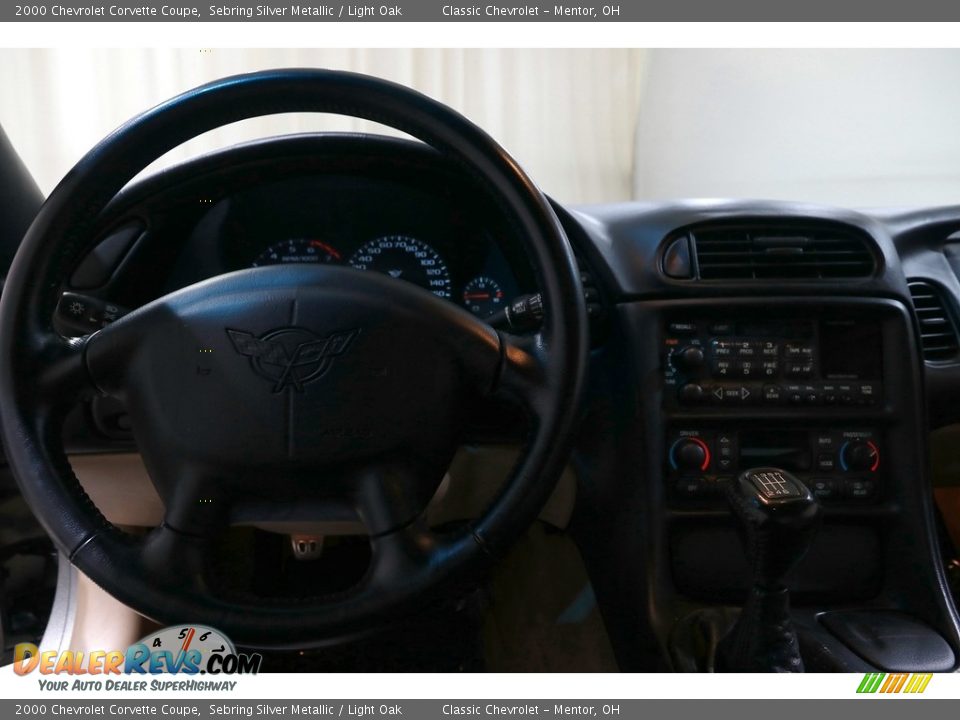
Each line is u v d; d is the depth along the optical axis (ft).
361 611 1.83
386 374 1.86
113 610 2.94
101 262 2.66
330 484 1.90
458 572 1.88
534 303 2.26
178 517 1.86
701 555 2.63
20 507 2.98
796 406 2.64
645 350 2.63
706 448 2.63
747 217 2.71
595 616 3.65
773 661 2.10
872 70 6.98
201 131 1.93
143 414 1.91
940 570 2.64
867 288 2.67
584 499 3.00
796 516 1.94
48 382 1.87
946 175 6.82
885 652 2.31
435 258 2.93
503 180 1.90
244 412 1.83
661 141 7.44
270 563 3.27
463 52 7.19
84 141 6.60
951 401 3.03
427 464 1.94
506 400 2.14
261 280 1.86
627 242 2.73
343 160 2.76
